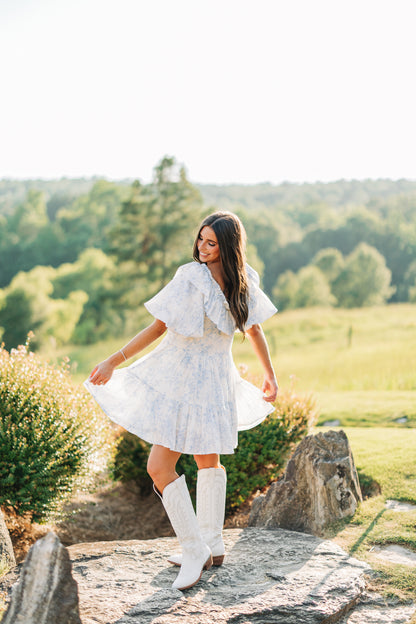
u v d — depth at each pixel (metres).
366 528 3.78
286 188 163.38
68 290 58.31
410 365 12.88
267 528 3.92
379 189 160.25
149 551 3.50
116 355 2.88
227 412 3.02
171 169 46.91
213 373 2.98
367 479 4.59
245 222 81.12
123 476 6.00
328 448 4.16
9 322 48.03
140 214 46.50
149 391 2.97
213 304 2.91
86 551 3.51
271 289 79.50
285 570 3.16
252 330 3.32
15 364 4.91
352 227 85.75
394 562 3.33
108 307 55.28
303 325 31.67
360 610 2.90
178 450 2.89
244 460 5.29
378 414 7.46
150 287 47.34
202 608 2.75
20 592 2.44
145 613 2.70
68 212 85.38
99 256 59.69
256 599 2.83
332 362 15.46
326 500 3.94
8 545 3.61
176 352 2.97
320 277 62.62
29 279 51.84
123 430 6.01
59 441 4.61
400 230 84.19
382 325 28.48
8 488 4.45
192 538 2.99
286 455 5.52
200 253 3.03
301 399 5.97
